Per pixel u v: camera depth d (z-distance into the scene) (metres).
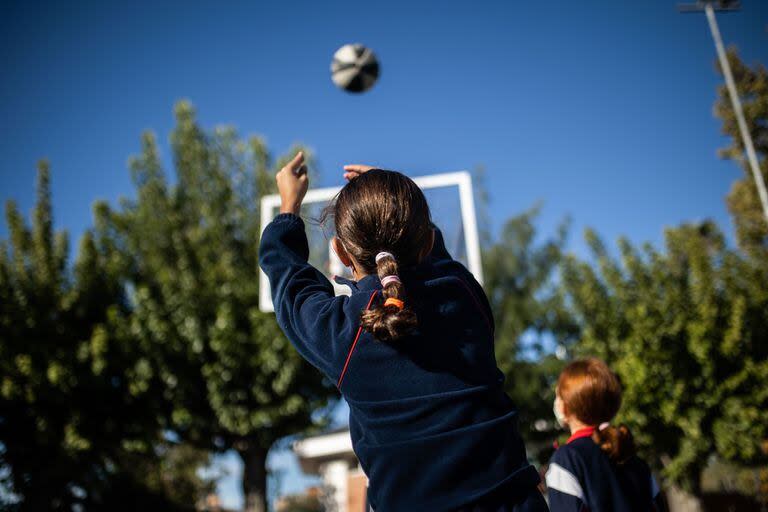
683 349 11.98
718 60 20.23
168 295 12.90
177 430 13.41
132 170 14.54
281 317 1.34
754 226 18.69
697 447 11.48
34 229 13.80
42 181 14.11
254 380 12.68
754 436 11.52
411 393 1.20
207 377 12.49
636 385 11.87
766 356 11.91
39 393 12.07
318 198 4.56
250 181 14.74
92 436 12.51
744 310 12.06
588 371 2.22
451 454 1.15
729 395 11.66
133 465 15.43
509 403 1.29
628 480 2.02
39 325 12.49
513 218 16.84
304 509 27.70
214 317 12.80
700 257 12.86
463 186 5.06
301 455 21.55
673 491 12.88
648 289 12.82
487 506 1.13
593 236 13.64
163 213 14.18
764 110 19.28
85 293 13.23
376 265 1.29
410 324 1.09
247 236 14.08
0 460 12.24
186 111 15.17
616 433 2.05
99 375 12.26
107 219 14.12
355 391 1.22
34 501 12.38
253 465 13.15
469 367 1.23
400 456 1.16
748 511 14.47
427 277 1.30
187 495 17.84
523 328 15.37
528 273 16.30
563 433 13.77
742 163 19.52
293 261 1.40
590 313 13.33
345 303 1.28
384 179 1.35
